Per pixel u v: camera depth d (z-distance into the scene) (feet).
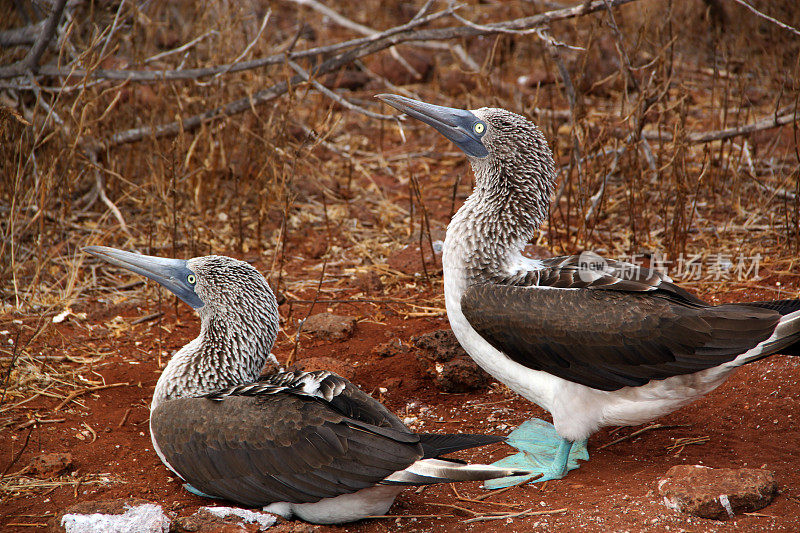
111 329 38.34
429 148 60.29
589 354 26.81
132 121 52.80
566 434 27.76
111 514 23.98
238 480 24.97
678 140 44.80
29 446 29.40
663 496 24.47
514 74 69.82
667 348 26.17
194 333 38.45
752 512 23.91
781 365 33.58
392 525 25.18
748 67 66.69
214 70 47.21
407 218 50.06
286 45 66.59
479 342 29.17
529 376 28.35
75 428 30.81
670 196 48.85
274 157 49.83
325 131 55.72
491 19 74.79
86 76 42.80
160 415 26.27
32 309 39.27
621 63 45.06
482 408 32.89
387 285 42.80
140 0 57.00
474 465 23.03
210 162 49.32
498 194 30.14
